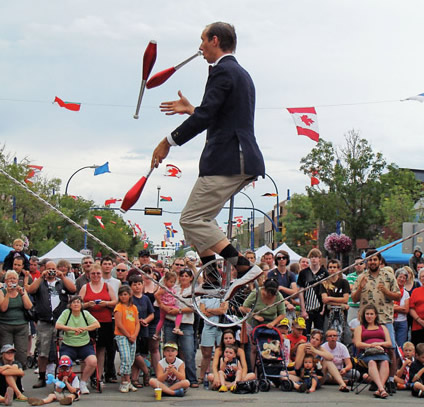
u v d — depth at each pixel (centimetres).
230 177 474
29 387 959
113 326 991
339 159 4006
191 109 504
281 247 2389
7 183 3466
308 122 1777
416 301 1024
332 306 1073
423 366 923
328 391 931
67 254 2439
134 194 472
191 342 995
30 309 987
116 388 968
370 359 909
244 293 596
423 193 4134
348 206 3981
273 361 949
